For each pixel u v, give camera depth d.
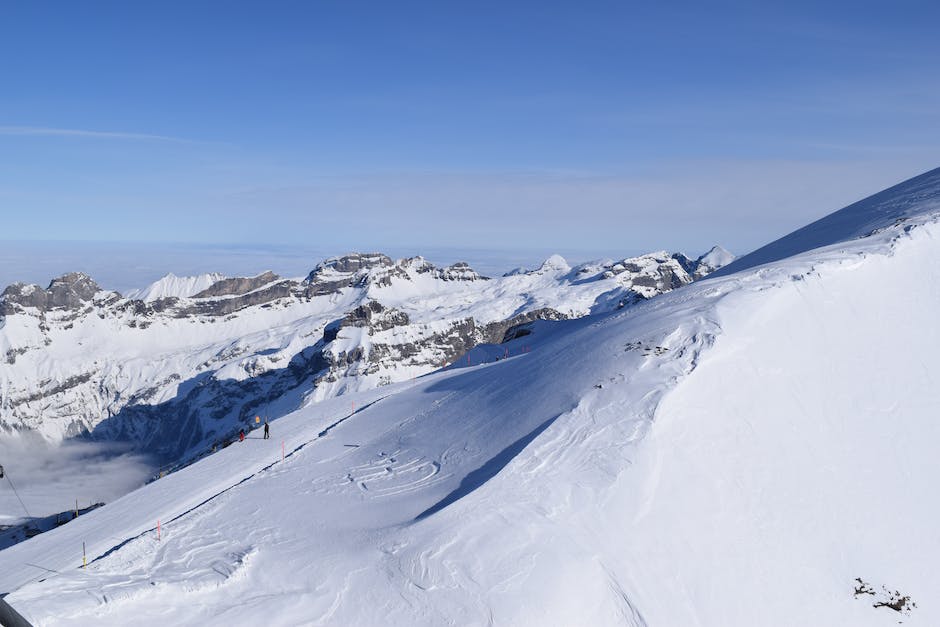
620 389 38.19
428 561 28.31
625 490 31.05
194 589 26.95
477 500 31.75
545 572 27.11
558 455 34.25
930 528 30.03
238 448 54.31
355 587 27.52
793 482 31.48
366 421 56.25
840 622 26.52
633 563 27.75
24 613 23.45
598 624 25.50
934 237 45.62
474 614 25.47
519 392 45.97
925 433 33.94
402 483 39.03
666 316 45.09
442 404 53.69
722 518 29.80
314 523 35.00
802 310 40.84
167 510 40.41
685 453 32.72
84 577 27.70
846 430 34.03
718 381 36.62
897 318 40.00
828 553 28.80
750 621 26.22
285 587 27.88
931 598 27.61
